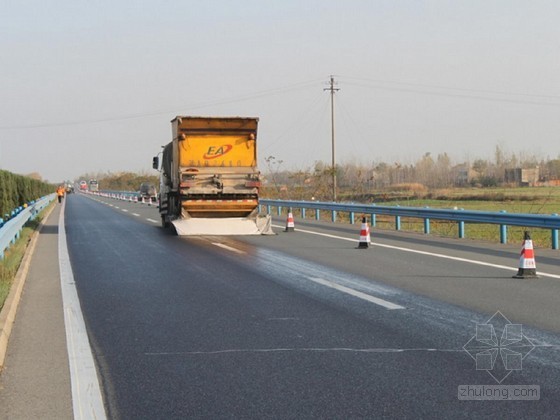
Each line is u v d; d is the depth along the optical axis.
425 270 13.95
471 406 5.47
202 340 7.93
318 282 12.38
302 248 18.91
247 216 23.89
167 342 7.88
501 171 106.94
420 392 5.84
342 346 7.52
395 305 9.97
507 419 5.17
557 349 7.29
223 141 23.11
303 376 6.39
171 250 18.59
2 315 8.91
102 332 8.49
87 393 6.01
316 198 52.81
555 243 18.41
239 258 16.45
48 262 16.23
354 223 31.36
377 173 90.50
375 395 5.78
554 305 9.84
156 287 12.05
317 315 9.29
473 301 10.23
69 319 9.34
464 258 16.09
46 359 7.23
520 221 19.45
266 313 9.48
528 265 12.71
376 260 15.85
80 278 13.41
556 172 107.69
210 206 23.19
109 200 81.12
